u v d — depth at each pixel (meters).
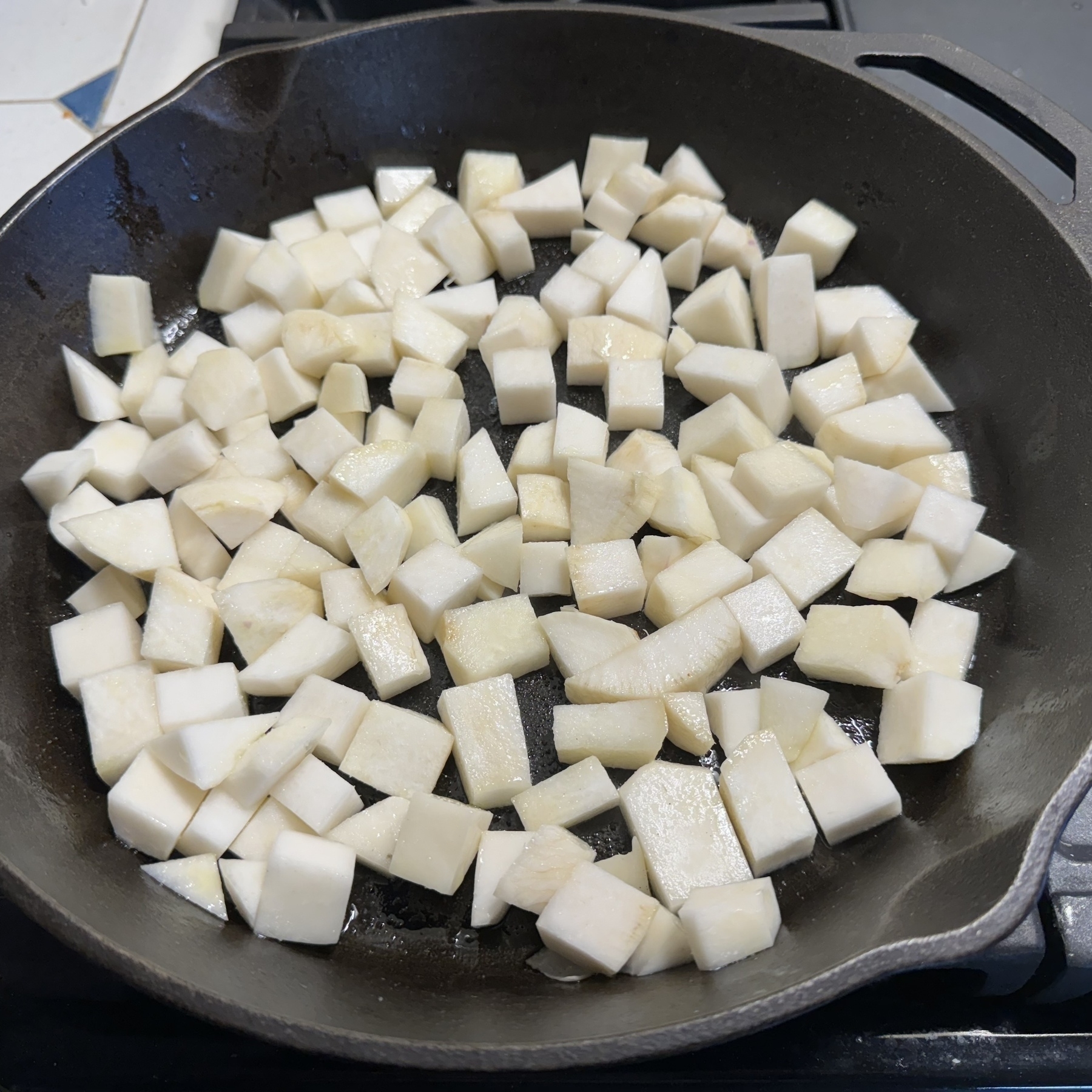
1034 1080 0.24
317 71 0.32
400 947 0.25
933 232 0.31
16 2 0.36
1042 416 0.28
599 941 0.23
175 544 0.29
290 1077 0.24
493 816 0.26
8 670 0.27
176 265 0.33
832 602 0.29
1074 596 0.26
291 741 0.25
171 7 0.36
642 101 0.33
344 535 0.29
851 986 0.20
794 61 0.31
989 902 0.20
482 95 0.33
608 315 0.32
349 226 0.34
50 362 0.30
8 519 0.29
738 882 0.24
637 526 0.29
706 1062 0.24
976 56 0.30
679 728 0.26
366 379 0.32
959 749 0.25
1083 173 0.28
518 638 0.27
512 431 0.31
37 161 0.34
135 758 0.26
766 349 0.32
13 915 0.25
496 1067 0.19
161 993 0.20
